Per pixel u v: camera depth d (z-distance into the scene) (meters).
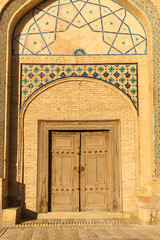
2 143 8.19
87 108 8.70
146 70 8.77
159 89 8.40
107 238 6.19
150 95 8.52
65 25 8.98
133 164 8.51
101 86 8.77
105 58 8.83
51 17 9.01
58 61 8.80
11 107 8.64
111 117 8.66
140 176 8.42
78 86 8.78
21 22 8.98
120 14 9.04
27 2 8.80
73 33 8.95
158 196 7.89
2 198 7.81
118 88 8.73
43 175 8.52
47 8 9.05
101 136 8.81
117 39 8.92
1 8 8.58
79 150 8.76
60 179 8.67
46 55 8.83
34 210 8.36
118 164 8.55
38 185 8.48
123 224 7.70
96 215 8.34
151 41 8.58
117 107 8.69
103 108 8.70
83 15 9.02
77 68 8.82
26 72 8.78
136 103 8.69
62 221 7.98
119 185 8.47
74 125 8.69
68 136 8.83
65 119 8.66
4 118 8.29
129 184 8.45
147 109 8.62
